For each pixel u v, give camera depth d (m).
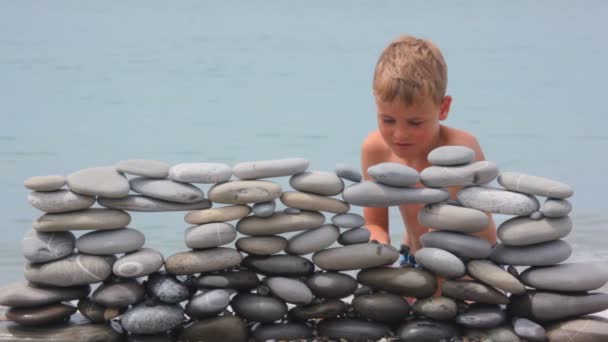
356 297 5.45
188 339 5.31
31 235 5.38
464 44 28.28
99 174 5.41
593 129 15.80
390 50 5.80
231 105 18.70
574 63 24.39
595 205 10.29
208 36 30.45
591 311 5.28
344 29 32.50
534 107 18.22
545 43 28.56
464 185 5.39
